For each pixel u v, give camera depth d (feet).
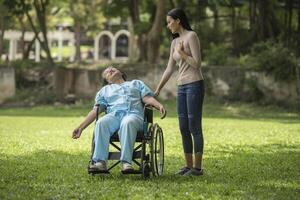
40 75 141.69
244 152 49.80
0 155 45.14
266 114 111.04
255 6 143.02
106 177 34.47
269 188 31.83
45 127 76.64
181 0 148.46
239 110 117.60
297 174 37.37
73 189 30.60
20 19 167.22
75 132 34.60
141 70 133.49
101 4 175.22
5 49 232.94
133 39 178.50
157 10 138.10
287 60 121.08
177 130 70.85
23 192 29.58
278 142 59.00
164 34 153.17
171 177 35.04
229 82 125.70
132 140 32.96
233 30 146.41
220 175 36.37
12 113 111.14
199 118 35.86
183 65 35.86
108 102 35.01
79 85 139.54
